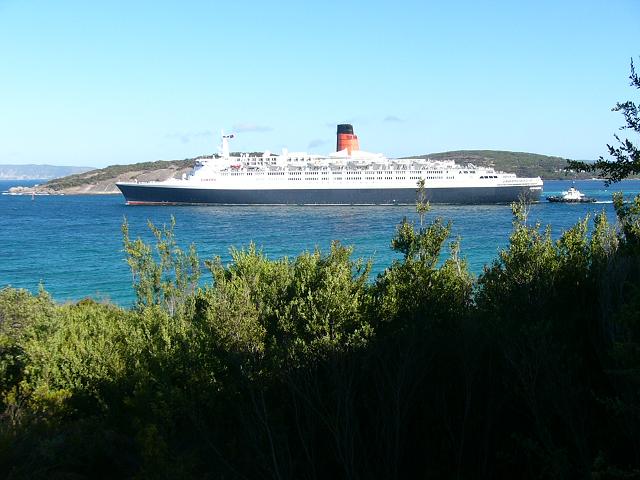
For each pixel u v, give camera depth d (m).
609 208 100.31
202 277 34.03
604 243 14.40
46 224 94.88
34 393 14.10
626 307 8.40
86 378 14.85
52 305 22.23
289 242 62.66
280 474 11.07
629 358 8.06
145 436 11.22
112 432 12.88
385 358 11.65
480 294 14.08
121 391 13.86
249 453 11.91
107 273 45.94
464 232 66.31
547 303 12.66
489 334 11.49
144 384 12.69
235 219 91.62
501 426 11.80
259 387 11.57
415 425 12.24
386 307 12.64
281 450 11.34
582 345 11.96
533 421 11.12
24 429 12.22
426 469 11.79
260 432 11.31
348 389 11.14
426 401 12.06
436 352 12.23
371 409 11.79
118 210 120.31
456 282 14.33
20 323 20.17
